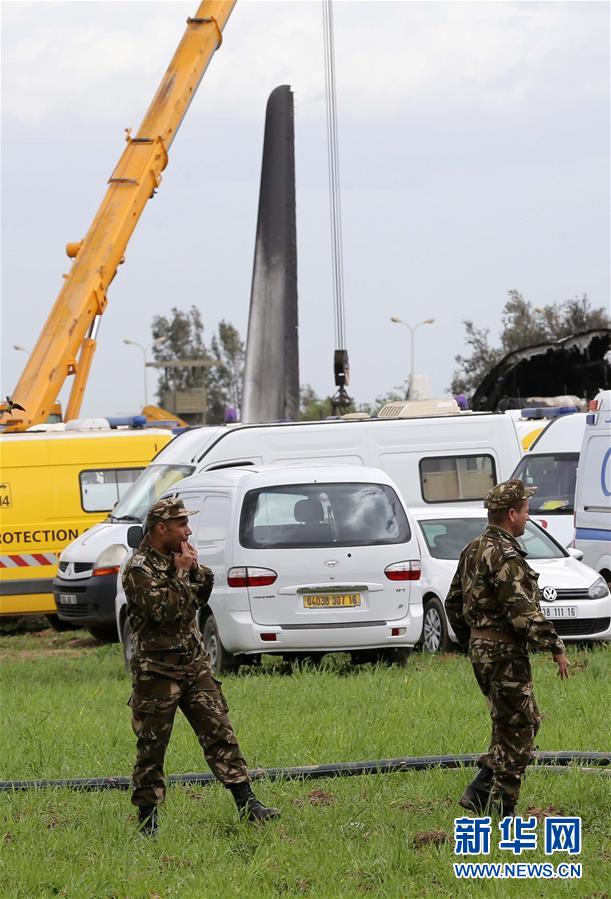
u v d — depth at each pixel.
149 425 81.00
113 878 17.22
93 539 50.78
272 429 49.78
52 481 56.78
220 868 17.61
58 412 81.50
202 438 50.47
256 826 19.19
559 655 18.02
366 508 37.16
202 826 19.69
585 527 45.91
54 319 81.62
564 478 53.28
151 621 19.12
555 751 23.31
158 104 88.25
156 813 19.39
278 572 36.16
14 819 20.48
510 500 18.41
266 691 33.19
